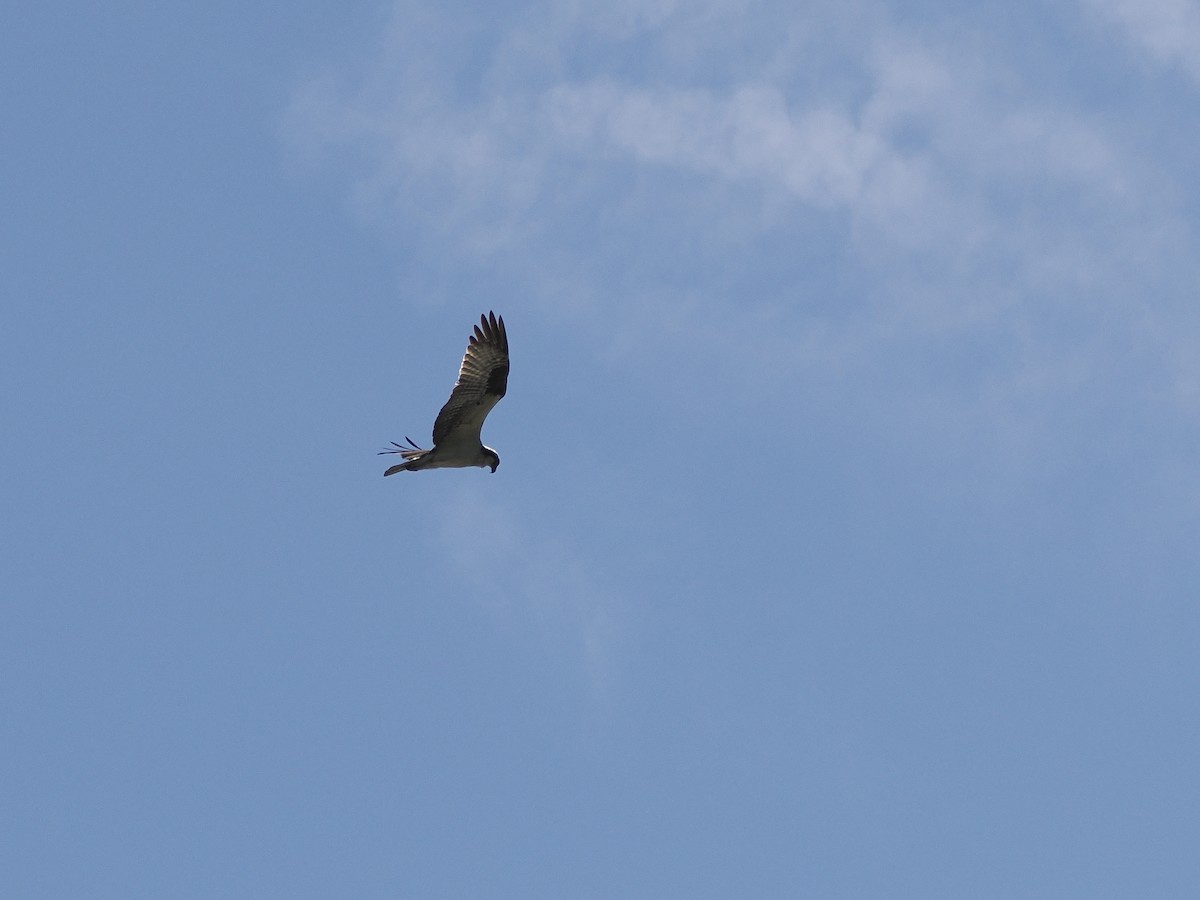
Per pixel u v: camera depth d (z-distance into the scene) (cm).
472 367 6469
